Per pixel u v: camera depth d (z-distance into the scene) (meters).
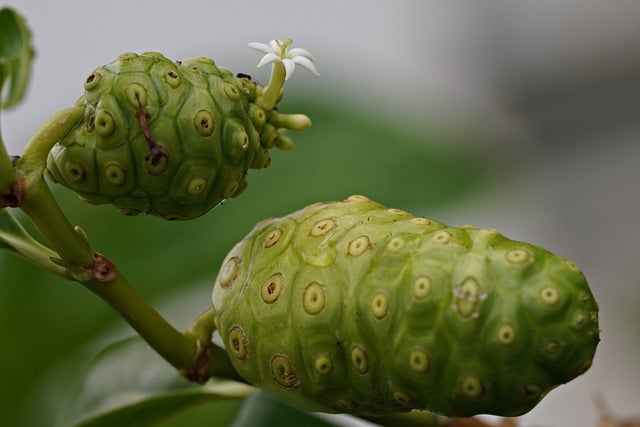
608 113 1.28
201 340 0.56
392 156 0.71
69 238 0.54
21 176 0.53
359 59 1.21
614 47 1.23
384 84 0.82
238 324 0.54
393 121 0.72
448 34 1.24
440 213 0.72
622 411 1.08
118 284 0.55
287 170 0.70
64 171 0.53
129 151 0.53
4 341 0.69
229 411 0.64
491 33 1.23
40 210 0.53
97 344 0.70
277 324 0.53
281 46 0.55
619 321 1.14
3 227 0.55
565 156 1.31
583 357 0.50
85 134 0.53
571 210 1.31
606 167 1.30
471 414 0.52
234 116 0.54
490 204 0.83
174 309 0.71
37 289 0.69
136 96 0.53
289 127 0.55
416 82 1.04
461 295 0.50
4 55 0.52
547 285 0.50
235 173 0.54
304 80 0.73
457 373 0.50
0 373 0.69
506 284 0.50
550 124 1.31
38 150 0.53
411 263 0.51
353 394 0.53
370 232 0.52
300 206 0.70
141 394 0.65
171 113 0.53
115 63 0.53
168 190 0.54
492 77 1.27
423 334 0.51
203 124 0.53
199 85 0.54
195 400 0.60
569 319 0.50
